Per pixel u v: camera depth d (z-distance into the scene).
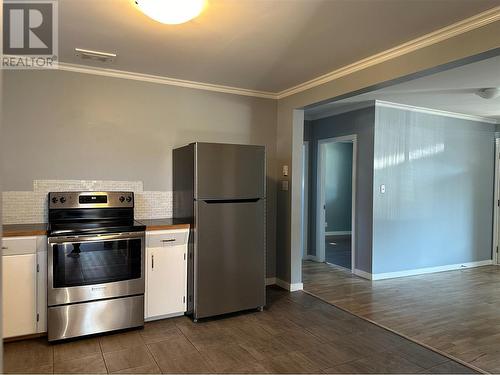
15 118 3.26
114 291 3.05
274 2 2.21
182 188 3.64
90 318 2.97
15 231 2.81
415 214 5.29
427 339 3.04
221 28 2.59
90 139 3.55
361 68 3.28
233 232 3.51
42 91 3.35
